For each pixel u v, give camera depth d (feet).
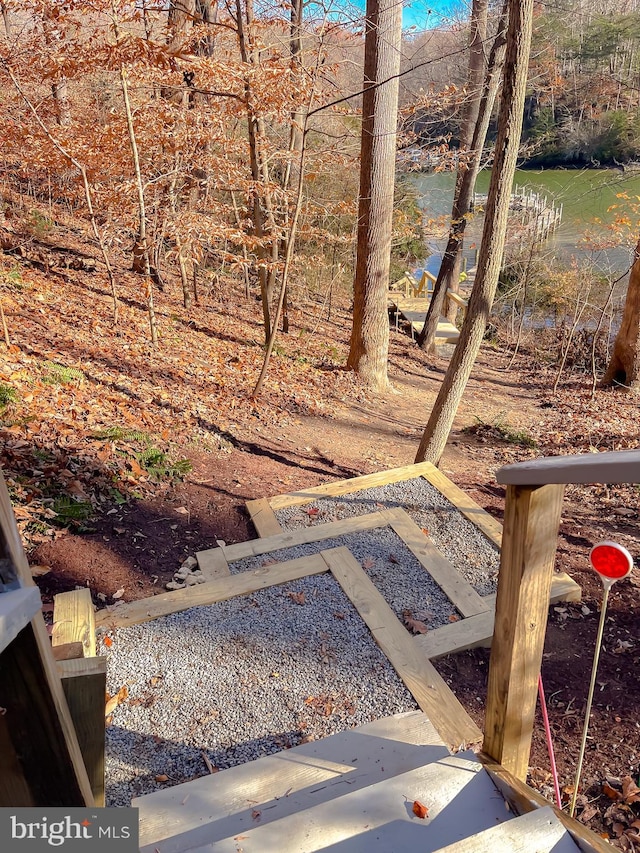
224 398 23.11
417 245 55.11
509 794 5.83
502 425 28.09
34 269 30.60
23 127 24.25
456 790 6.04
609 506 18.86
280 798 7.18
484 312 16.80
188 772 8.36
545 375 40.11
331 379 29.73
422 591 12.59
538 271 46.34
